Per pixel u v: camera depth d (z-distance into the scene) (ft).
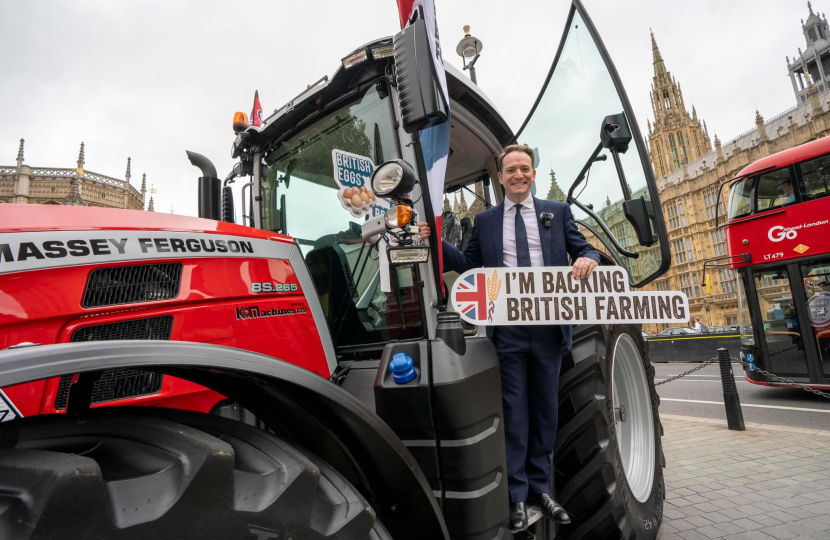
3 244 4.05
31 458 2.61
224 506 2.95
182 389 4.92
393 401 5.55
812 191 27.89
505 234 7.68
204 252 5.30
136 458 3.05
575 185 9.78
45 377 2.51
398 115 7.27
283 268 6.11
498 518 5.61
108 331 4.44
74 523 2.43
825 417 23.35
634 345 10.98
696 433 20.88
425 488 4.53
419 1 5.58
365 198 7.68
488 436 5.66
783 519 11.40
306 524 3.32
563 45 9.80
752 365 29.89
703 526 11.21
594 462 8.19
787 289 28.84
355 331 7.67
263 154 9.28
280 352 5.70
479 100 9.70
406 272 6.74
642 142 7.98
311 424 4.34
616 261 9.07
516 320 6.78
